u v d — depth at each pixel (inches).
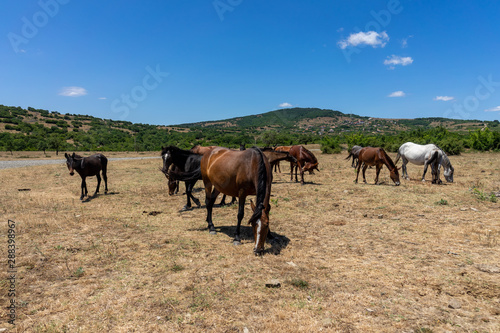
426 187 446.3
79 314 129.5
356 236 236.2
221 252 203.9
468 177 550.3
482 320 122.3
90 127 5949.8
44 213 317.1
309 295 144.8
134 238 236.7
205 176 253.3
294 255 196.9
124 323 123.1
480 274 163.9
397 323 121.2
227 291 149.3
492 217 278.8
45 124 5403.5
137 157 1744.6
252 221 196.4
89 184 534.3
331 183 516.7
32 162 1236.5
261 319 125.1
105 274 171.0
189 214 317.4
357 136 1780.3
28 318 126.1
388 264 180.9
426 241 220.2
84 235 244.2
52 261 189.5
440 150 478.6
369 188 448.1
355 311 130.6
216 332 116.8
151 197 415.5
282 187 479.2
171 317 127.0
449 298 140.4
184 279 163.2
